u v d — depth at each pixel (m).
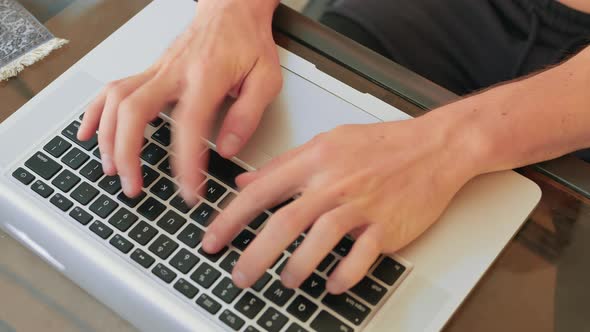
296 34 0.65
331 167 0.53
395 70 0.62
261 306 0.49
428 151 0.55
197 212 0.53
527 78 0.60
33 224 0.54
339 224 0.50
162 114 0.58
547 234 0.54
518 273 0.52
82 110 0.60
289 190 0.53
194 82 0.58
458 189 0.54
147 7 0.66
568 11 0.78
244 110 0.57
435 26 0.82
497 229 0.53
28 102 0.60
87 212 0.54
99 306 0.53
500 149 0.55
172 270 0.51
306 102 0.60
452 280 0.51
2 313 0.53
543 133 0.56
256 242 0.50
